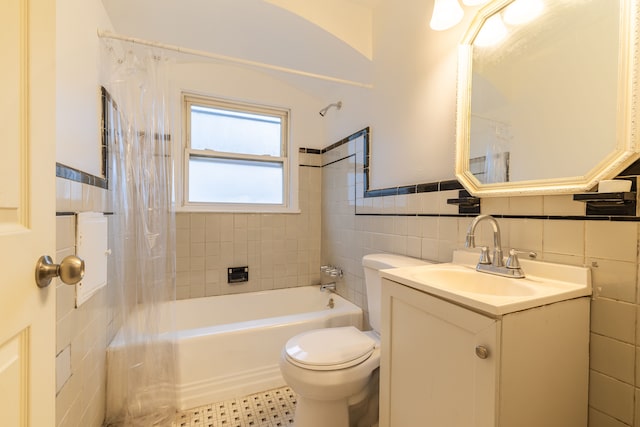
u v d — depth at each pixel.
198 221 2.30
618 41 0.82
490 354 0.69
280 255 2.57
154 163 1.54
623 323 0.81
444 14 1.17
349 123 2.25
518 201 1.08
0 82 0.44
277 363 1.76
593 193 0.81
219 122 2.45
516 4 1.10
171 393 1.51
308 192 2.67
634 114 0.79
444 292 0.81
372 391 1.37
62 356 0.97
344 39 1.83
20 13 0.49
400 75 1.68
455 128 1.32
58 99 0.96
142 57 1.52
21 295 0.48
